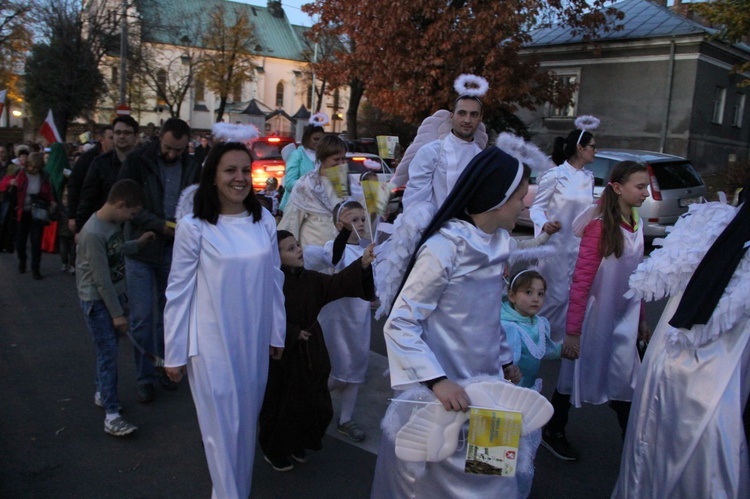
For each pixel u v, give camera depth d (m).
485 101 18.03
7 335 6.24
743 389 2.55
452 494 2.35
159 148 4.82
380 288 2.55
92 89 30.92
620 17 20.48
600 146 24.22
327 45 38.28
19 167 9.44
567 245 5.18
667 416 2.68
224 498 2.92
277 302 3.28
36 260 8.72
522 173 2.33
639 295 2.93
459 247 2.33
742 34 14.87
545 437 4.06
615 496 3.02
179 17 49.16
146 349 4.72
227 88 46.31
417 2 16.94
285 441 3.68
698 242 2.72
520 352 3.29
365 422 4.48
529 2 17.27
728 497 2.51
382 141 4.61
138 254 4.69
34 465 3.79
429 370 2.22
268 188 10.30
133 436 4.20
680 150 22.45
